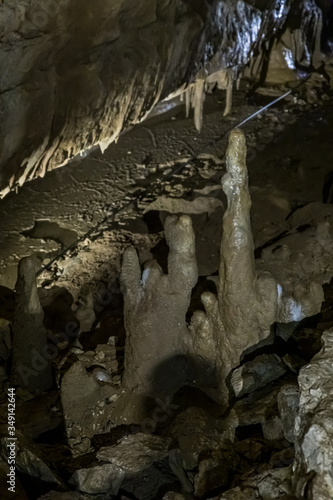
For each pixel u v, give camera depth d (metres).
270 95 11.22
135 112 7.68
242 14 9.25
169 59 7.58
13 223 7.85
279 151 9.23
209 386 3.85
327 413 2.52
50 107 6.07
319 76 11.80
